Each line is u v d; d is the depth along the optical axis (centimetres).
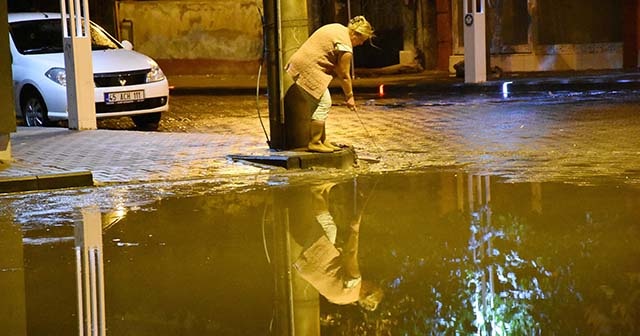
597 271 758
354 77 2995
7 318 693
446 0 3166
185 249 881
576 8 2905
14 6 3528
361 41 1301
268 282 765
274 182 1205
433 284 740
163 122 2042
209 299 724
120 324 669
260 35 3528
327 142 1344
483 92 2400
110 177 1254
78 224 1002
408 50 3262
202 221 996
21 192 1188
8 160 1372
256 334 638
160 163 1342
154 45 3644
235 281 771
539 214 970
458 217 970
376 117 1886
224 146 1474
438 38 3206
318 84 1298
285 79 1357
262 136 1616
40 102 1886
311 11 3397
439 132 1622
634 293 696
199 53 3609
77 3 1736
